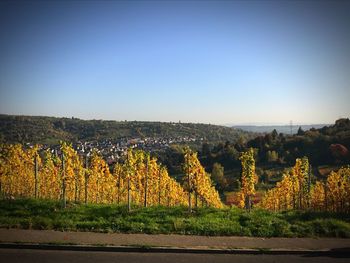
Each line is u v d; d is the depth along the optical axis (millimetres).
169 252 13430
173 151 166500
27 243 13492
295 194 46031
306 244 14320
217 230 15812
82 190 43062
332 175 45219
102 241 14094
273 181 110438
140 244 13789
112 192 44625
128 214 19516
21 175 42500
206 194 41844
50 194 44062
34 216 18656
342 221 17828
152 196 44875
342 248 13805
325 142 131500
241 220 18500
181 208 22797
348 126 151375
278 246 13969
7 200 22859
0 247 13438
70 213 19547
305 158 42281
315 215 19953
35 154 37688
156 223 17156
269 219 18219
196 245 13891
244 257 12969
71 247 13469
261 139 151750
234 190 104250
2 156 34156
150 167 37250
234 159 136250
